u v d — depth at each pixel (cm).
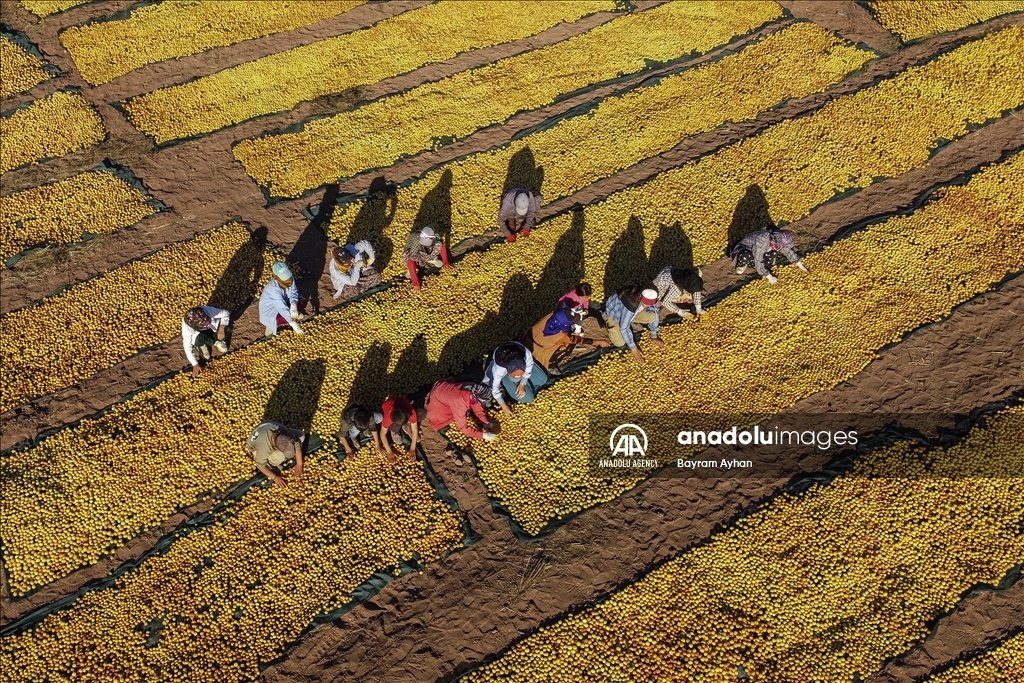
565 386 1105
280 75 1722
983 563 911
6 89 1708
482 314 1220
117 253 1358
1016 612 873
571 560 941
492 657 867
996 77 1564
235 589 920
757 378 1109
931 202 1338
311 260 1329
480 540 962
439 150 1530
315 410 1100
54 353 1205
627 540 956
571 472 1019
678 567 923
